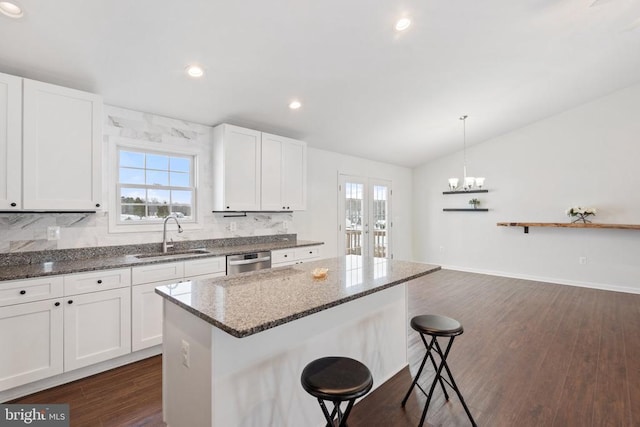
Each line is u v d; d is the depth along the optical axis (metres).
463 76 3.44
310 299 1.55
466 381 2.33
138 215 3.16
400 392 2.21
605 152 4.85
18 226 2.49
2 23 1.90
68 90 2.43
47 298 2.13
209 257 2.99
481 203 6.12
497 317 3.66
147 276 2.60
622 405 2.02
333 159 5.32
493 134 5.76
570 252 5.18
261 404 1.54
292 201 4.11
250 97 3.18
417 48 2.77
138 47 2.26
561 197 5.24
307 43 2.47
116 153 3.01
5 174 2.17
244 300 1.53
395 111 4.06
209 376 1.37
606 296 4.50
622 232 4.74
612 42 3.24
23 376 2.05
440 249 6.77
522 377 2.37
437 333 1.78
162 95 2.91
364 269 2.34
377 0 2.13
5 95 2.17
